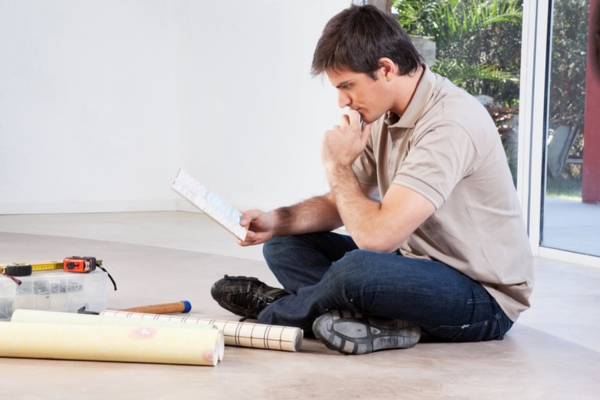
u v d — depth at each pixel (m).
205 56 6.59
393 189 1.82
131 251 4.06
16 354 1.79
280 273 2.18
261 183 6.10
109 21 6.70
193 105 6.79
